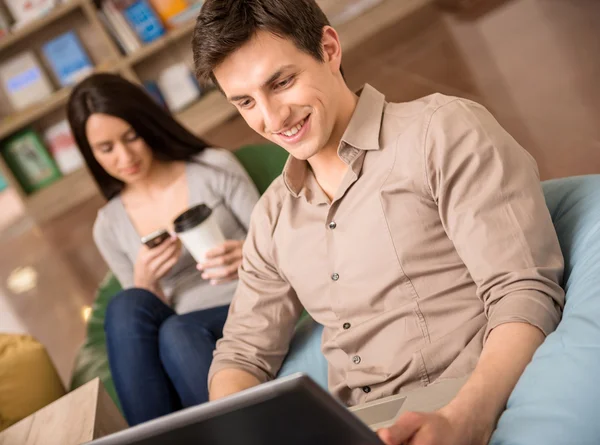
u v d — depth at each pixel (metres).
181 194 2.27
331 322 1.44
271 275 1.56
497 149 1.24
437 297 1.32
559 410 0.99
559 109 2.90
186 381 1.84
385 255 1.34
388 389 1.34
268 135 1.32
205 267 2.00
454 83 3.72
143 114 2.21
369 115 1.35
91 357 2.40
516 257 1.19
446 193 1.27
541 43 3.58
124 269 2.36
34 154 5.02
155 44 4.94
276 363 1.62
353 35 4.92
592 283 1.14
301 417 0.85
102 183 2.33
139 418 1.90
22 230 5.17
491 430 1.05
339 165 1.38
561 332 1.09
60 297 4.16
